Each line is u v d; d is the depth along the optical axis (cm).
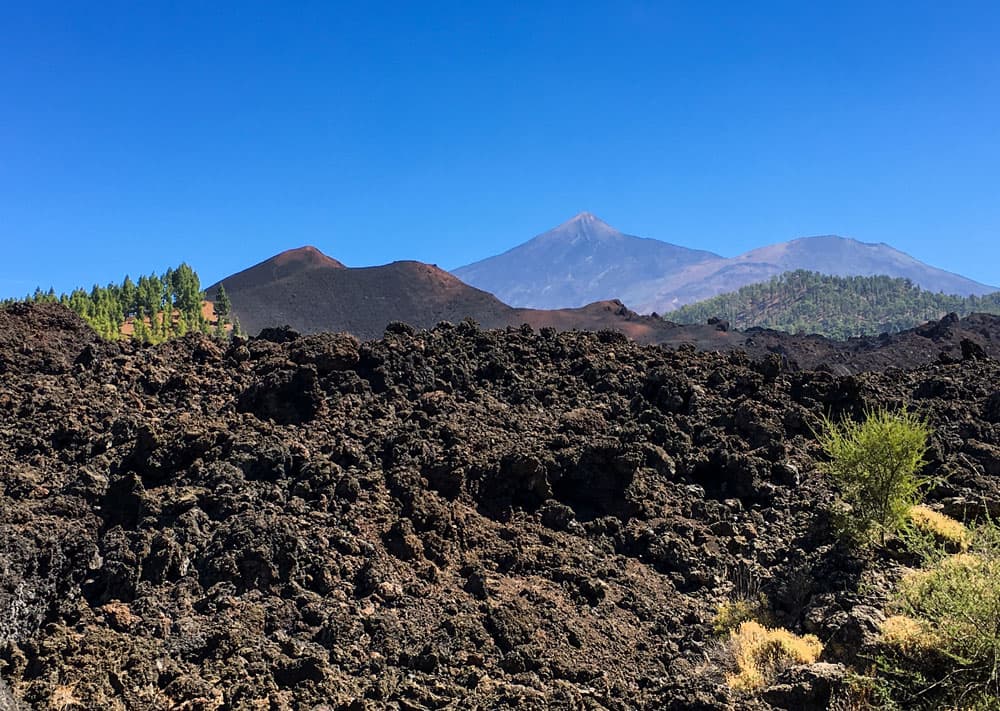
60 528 1232
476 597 1271
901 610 1262
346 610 1194
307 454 1489
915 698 1106
